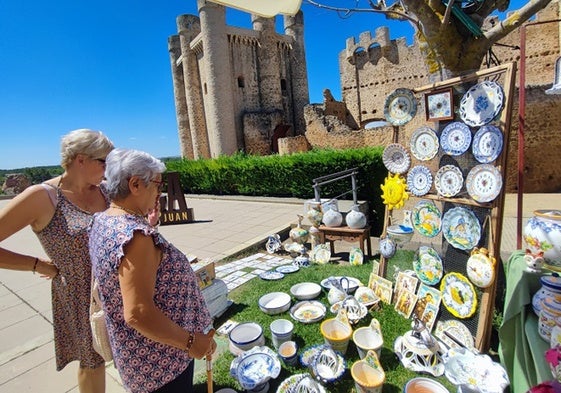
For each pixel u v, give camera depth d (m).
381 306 2.79
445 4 2.55
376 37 21.22
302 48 26.61
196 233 6.31
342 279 3.17
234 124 22.62
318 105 20.69
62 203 1.62
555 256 1.63
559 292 1.52
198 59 24.52
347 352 2.31
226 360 2.36
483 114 2.09
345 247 4.94
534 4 2.15
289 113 26.70
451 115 2.32
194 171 12.98
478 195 2.14
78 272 1.68
